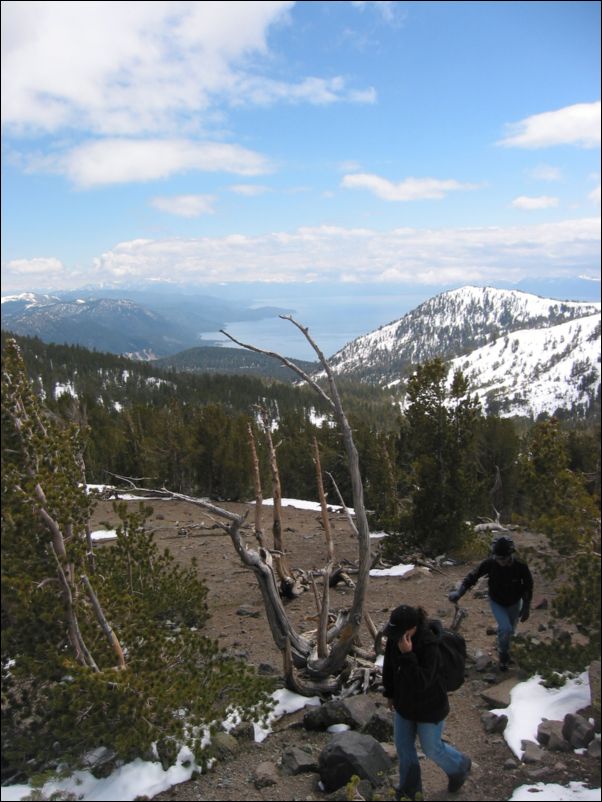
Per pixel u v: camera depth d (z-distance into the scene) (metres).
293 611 9.71
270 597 6.50
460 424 12.85
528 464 5.79
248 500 24.34
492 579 6.61
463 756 4.43
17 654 4.88
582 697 5.58
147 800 4.42
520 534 14.27
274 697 6.18
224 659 6.05
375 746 4.78
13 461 5.01
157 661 5.24
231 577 11.91
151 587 7.72
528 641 6.08
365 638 8.08
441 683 4.27
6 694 4.84
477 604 9.63
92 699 4.68
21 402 5.18
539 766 4.63
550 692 5.77
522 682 6.11
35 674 4.75
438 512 12.72
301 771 4.87
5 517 4.80
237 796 4.51
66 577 4.98
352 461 6.05
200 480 24.28
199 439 24.17
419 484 12.90
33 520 4.89
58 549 5.00
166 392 125.50
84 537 5.47
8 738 4.74
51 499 4.92
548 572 5.64
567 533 5.34
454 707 5.94
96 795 4.42
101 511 18.33
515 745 5.00
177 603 7.93
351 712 5.52
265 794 4.54
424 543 12.87
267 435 9.87
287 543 15.42
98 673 4.54
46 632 4.88
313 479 27.91
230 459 23.72
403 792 4.32
